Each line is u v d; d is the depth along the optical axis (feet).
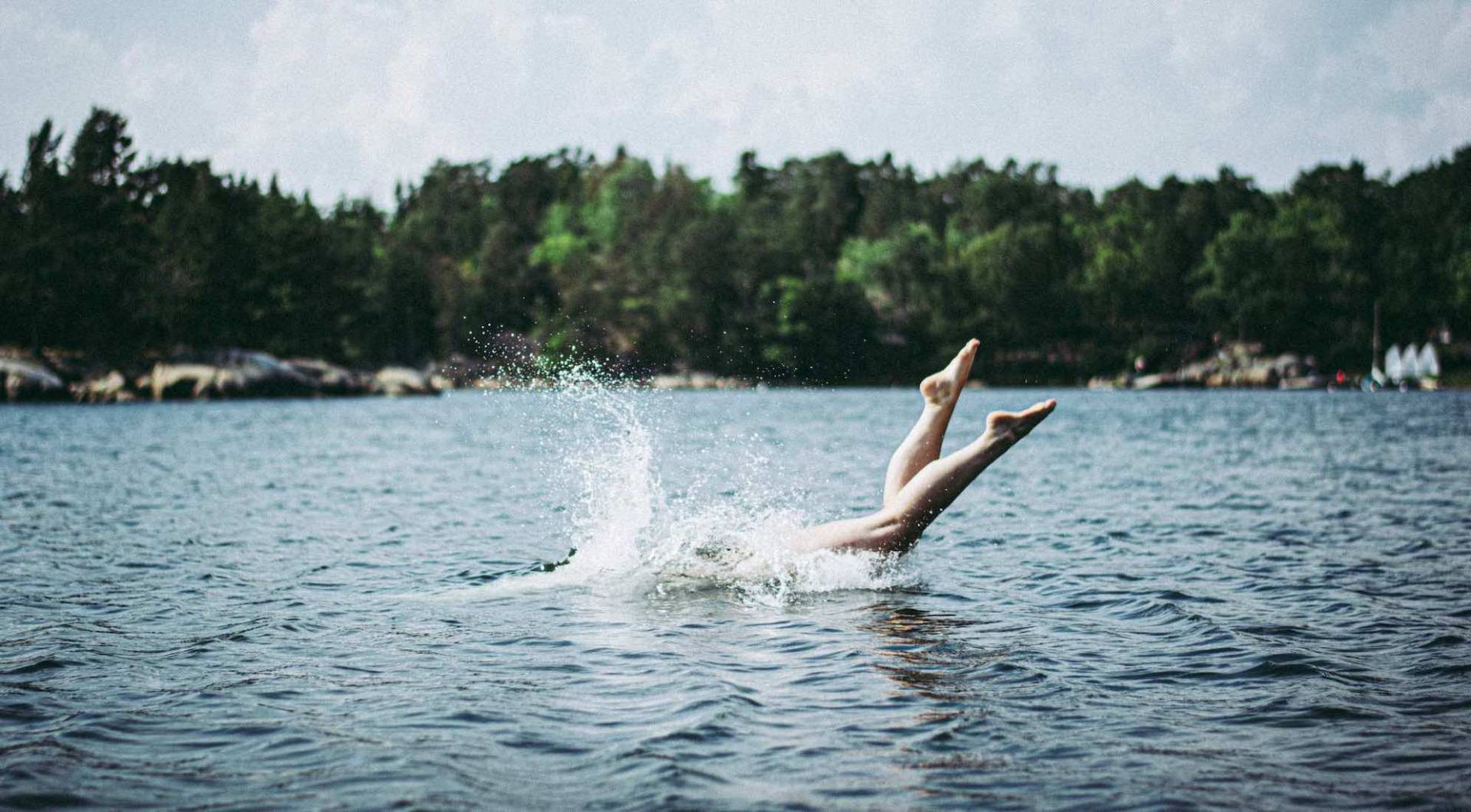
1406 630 24.47
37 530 41.32
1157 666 21.59
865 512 46.19
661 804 14.69
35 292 261.03
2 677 20.70
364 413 182.80
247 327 305.12
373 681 20.53
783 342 348.59
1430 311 364.79
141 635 24.09
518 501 50.75
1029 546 36.60
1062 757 16.60
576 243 429.38
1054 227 420.36
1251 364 355.15
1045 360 381.19
